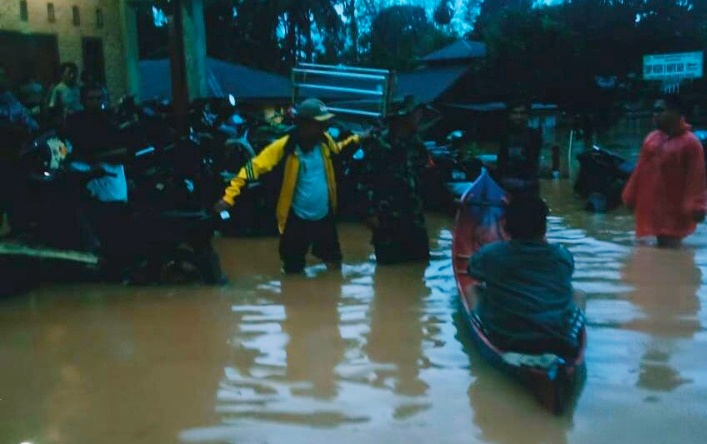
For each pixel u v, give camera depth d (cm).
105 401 442
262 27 3200
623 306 608
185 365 498
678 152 805
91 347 537
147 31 2950
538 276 477
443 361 496
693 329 550
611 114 2752
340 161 808
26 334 568
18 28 1184
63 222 700
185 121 906
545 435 390
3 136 696
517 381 446
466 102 3097
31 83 1114
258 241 916
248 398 443
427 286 693
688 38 2645
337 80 1495
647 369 475
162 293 680
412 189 777
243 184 716
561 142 2491
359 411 422
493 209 711
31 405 439
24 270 680
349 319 593
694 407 419
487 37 2928
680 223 818
